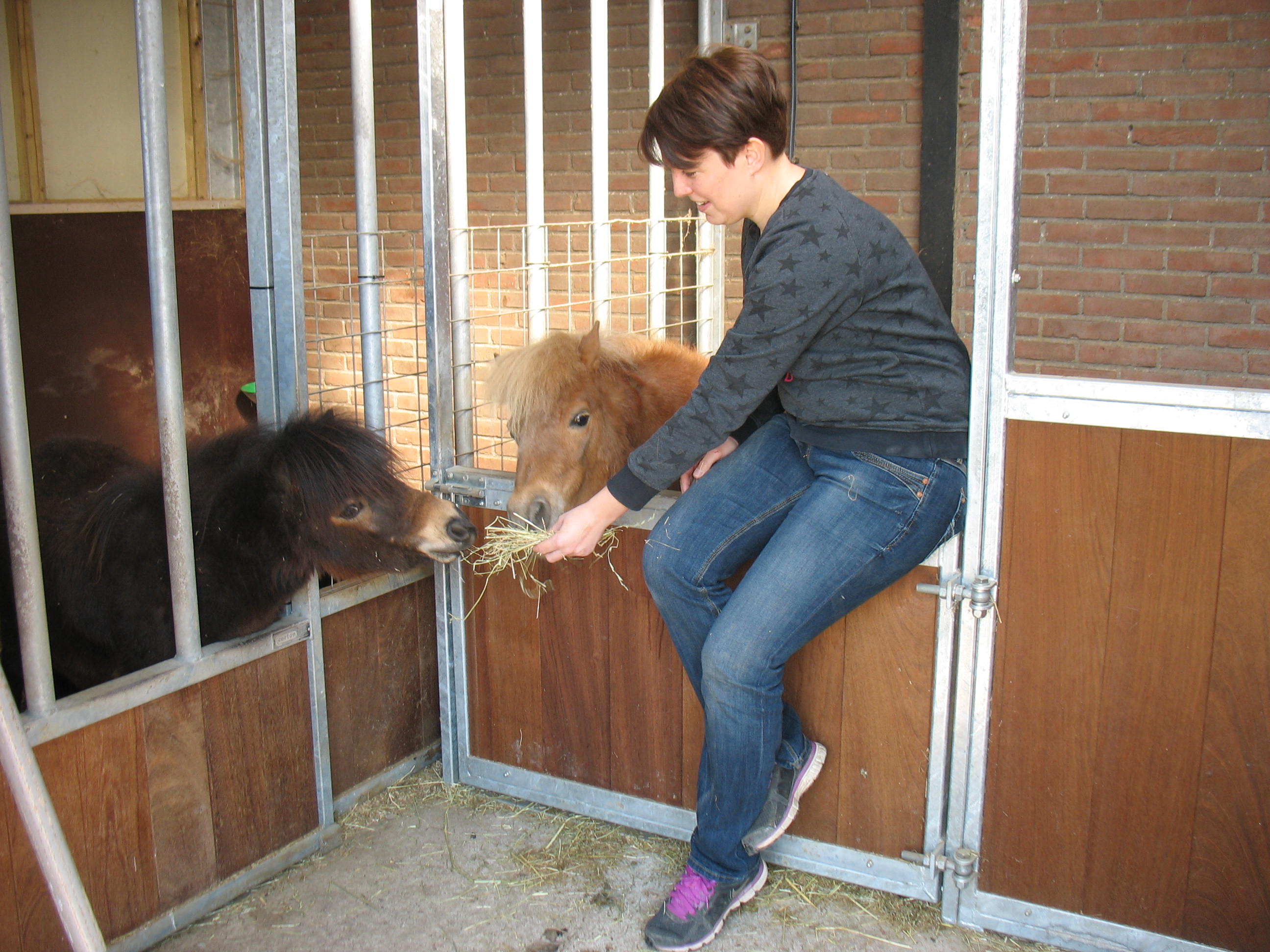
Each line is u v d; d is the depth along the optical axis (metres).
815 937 2.07
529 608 2.47
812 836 2.24
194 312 4.93
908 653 2.05
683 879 2.05
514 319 5.25
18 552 1.73
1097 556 1.84
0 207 1.63
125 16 4.77
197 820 2.11
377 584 2.53
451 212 2.58
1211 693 1.80
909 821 2.13
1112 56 3.87
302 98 5.58
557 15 4.74
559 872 2.30
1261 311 3.89
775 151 1.71
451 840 2.43
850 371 1.75
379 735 2.62
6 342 1.65
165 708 2.02
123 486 2.21
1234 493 1.72
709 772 1.96
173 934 2.09
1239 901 1.86
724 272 4.16
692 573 1.89
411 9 5.10
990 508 1.89
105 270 4.52
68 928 1.19
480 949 2.05
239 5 2.18
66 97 4.60
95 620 2.19
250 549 2.17
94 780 1.90
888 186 4.25
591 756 2.47
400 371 5.68
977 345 1.83
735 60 1.65
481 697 2.60
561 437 2.39
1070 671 1.90
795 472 1.91
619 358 2.66
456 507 2.36
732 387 1.69
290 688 2.30
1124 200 3.98
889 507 1.78
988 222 1.78
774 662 1.82
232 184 5.15
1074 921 2.00
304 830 2.37
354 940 2.08
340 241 5.71
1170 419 1.74
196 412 5.00
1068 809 1.96
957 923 2.11
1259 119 3.73
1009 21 1.70
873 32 4.13
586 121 4.81
